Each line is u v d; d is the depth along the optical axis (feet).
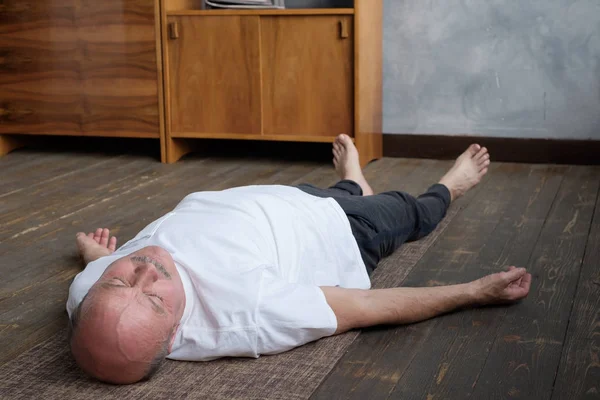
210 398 4.31
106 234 6.41
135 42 10.91
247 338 4.53
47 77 11.34
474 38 10.83
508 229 7.48
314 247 5.38
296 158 11.20
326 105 10.46
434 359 4.75
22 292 6.04
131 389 4.41
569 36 10.43
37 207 8.61
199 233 4.80
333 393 4.37
